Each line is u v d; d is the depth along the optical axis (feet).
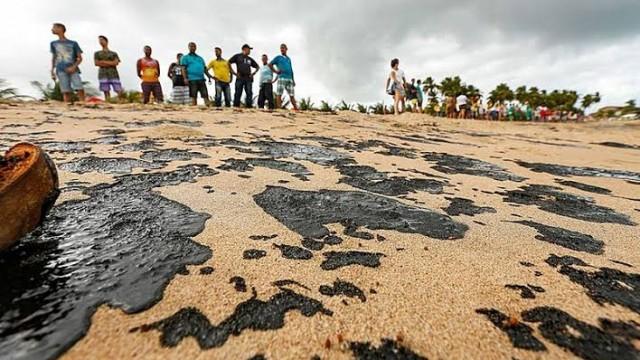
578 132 27.81
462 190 8.20
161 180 7.27
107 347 3.00
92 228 4.97
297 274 4.21
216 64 25.81
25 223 3.86
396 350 3.13
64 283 3.75
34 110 16.62
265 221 5.66
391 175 9.14
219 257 4.46
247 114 20.81
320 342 3.18
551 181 9.71
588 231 5.95
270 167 9.01
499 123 31.07
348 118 23.61
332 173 8.95
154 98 26.86
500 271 4.46
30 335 3.05
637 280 4.37
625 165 13.20
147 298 3.60
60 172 7.32
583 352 3.19
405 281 4.17
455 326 3.45
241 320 3.39
